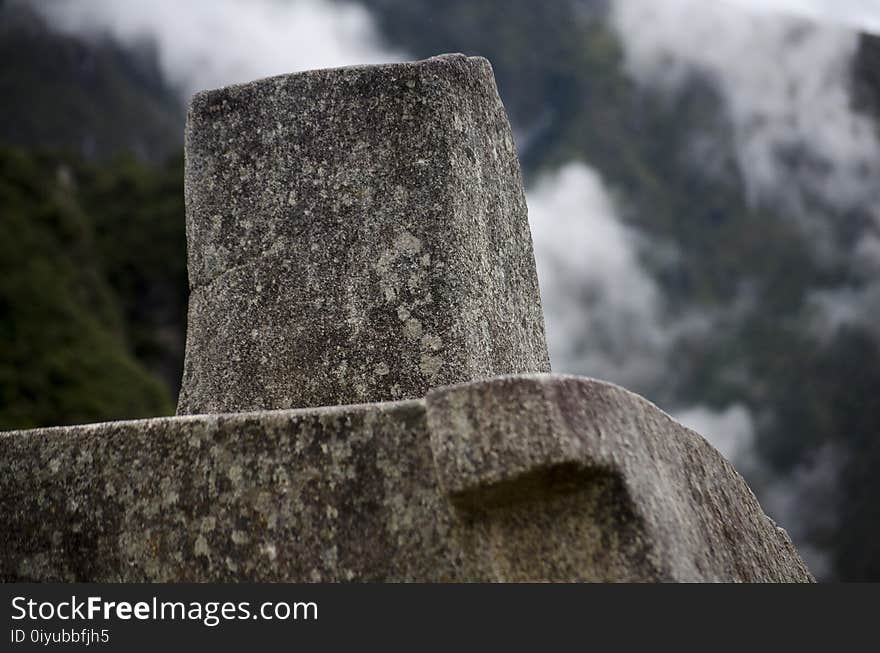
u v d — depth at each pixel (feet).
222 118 11.32
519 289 11.84
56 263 93.61
